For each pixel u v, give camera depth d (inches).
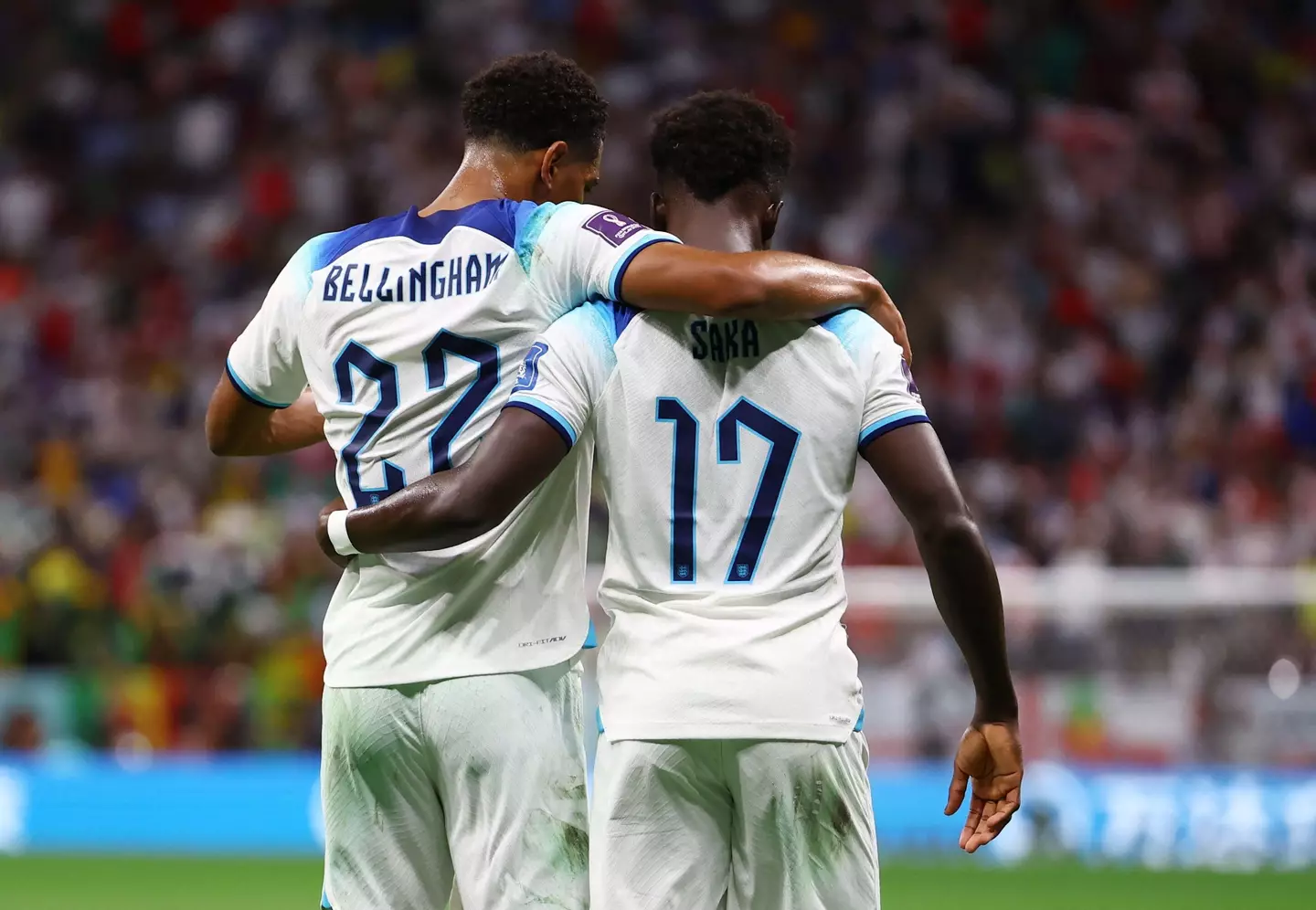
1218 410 2111.2
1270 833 1411.2
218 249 2274.9
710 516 416.8
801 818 413.1
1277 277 2354.8
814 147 2431.1
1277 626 1475.1
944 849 1403.8
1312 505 1931.6
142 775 1438.2
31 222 2313.0
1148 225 2399.1
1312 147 2551.7
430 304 443.2
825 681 414.0
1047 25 2610.7
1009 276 2295.8
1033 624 1482.5
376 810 445.4
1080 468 1996.8
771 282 410.6
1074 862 1363.2
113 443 1940.2
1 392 2025.1
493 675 436.5
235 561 1615.4
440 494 414.6
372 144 2399.1
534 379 419.5
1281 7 2679.6
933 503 410.9
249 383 480.1
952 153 2431.1
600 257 428.8
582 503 454.0
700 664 409.7
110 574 1628.9
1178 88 2576.3
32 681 1451.8
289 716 1489.9
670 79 2458.2
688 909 414.3
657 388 419.2
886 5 2586.1
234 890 1142.3
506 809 433.1
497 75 465.1
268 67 2492.6
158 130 2431.1
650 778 412.8
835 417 417.7
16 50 2502.5
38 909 1045.2
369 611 445.1
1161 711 1464.1
